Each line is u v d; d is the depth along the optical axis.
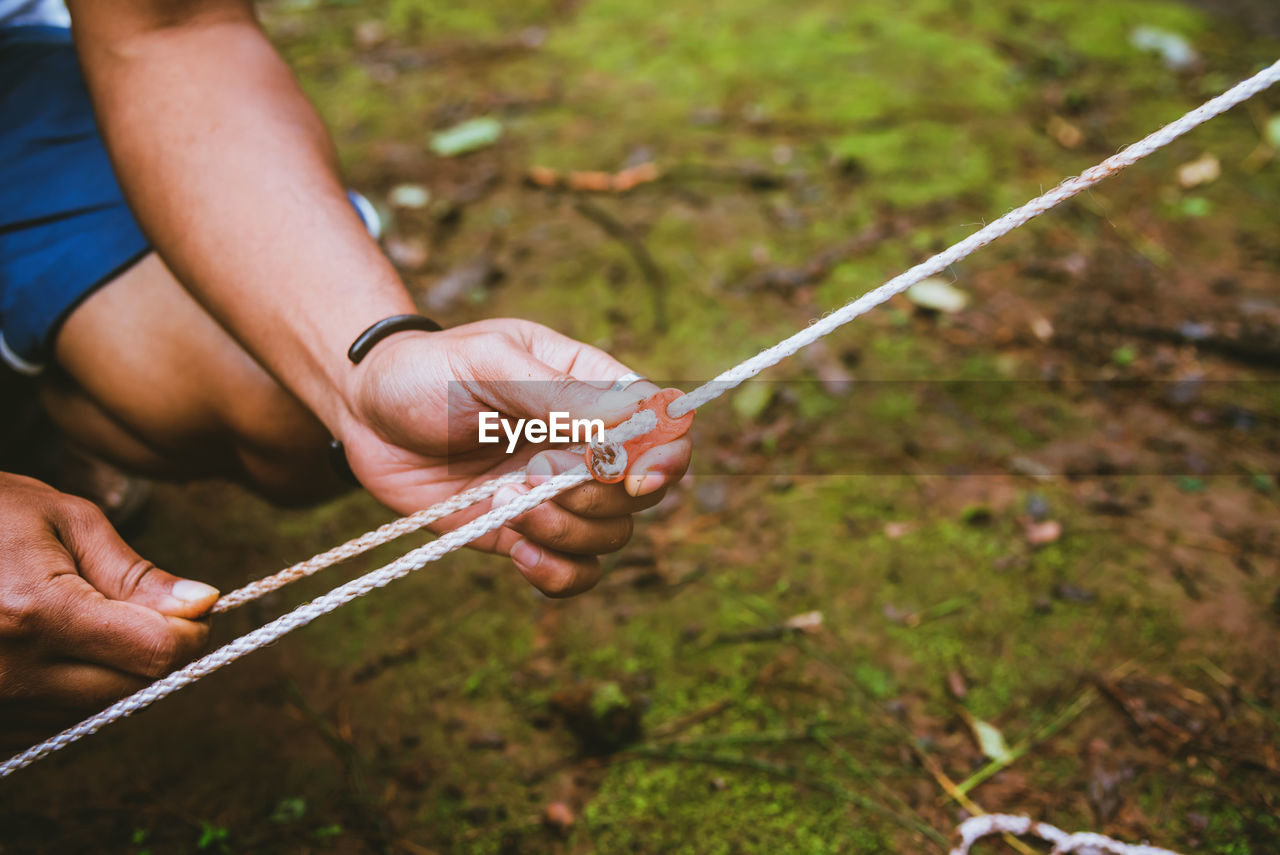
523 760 0.74
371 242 0.63
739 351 1.01
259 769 0.74
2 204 0.67
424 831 0.71
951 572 0.83
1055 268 1.11
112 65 0.64
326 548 0.86
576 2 1.76
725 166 1.29
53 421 0.73
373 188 1.26
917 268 0.52
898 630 0.80
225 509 0.88
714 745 0.74
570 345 0.59
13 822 0.71
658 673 0.78
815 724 0.75
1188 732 0.74
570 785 0.73
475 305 1.08
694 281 1.10
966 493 0.88
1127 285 1.09
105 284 0.66
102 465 0.79
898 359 1.01
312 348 0.61
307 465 0.71
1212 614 0.80
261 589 0.58
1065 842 0.68
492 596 0.83
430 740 0.75
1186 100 1.41
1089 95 1.43
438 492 0.62
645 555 0.85
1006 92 1.43
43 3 0.74
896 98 1.42
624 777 0.73
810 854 0.69
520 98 1.45
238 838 0.71
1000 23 1.63
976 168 1.27
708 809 0.72
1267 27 1.60
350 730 0.76
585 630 0.81
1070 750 0.73
